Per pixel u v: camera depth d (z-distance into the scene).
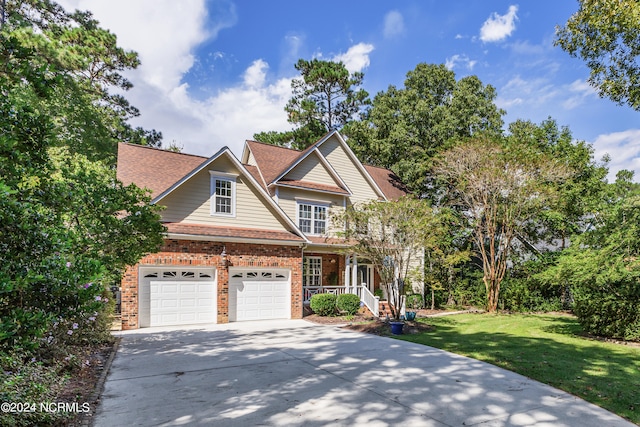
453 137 21.80
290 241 15.77
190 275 14.00
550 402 5.89
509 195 18.33
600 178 21.67
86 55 19.64
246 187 15.80
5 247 3.95
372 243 13.92
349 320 15.48
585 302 12.41
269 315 15.51
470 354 9.16
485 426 4.98
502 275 19.09
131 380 6.94
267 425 4.96
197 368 7.81
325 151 21.08
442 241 20.27
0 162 4.59
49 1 23.16
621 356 8.91
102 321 10.20
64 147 17.78
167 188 14.80
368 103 34.06
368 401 5.89
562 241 22.69
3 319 3.51
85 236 7.73
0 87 4.91
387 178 25.08
